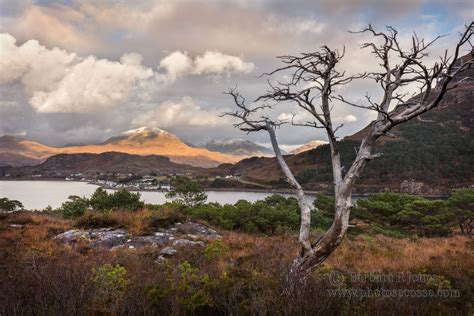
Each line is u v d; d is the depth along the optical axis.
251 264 10.73
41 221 20.28
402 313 6.21
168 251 13.42
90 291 6.30
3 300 5.68
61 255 12.15
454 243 21.91
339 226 8.47
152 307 6.21
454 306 7.18
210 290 6.87
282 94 9.21
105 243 15.73
